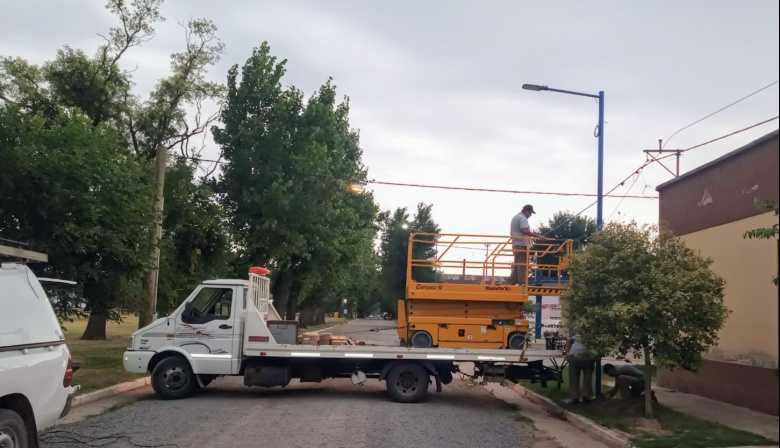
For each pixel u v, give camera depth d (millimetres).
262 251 26609
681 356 10656
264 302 15031
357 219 31844
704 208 13633
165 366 13508
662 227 11391
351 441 9422
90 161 15070
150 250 17422
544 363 14148
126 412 11688
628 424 10625
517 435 10453
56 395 7250
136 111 26359
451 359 13492
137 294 17453
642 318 10586
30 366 6730
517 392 16797
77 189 14883
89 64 23266
